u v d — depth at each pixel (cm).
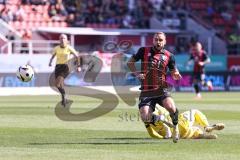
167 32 12850
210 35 13300
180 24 13375
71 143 3544
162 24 13225
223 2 14638
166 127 3741
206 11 14238
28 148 3309
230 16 14400
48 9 12812
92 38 12000
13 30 11644
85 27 12875
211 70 12419
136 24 13225
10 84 10044
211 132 3947
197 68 9056
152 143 3559
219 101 8025
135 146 3422
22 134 4006
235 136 3959
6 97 8931
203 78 9069
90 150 3241
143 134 4056
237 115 5731
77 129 4369
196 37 13200
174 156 3028
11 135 3941
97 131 4241
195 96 9462
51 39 11981
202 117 3806
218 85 11838
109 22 13100
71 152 3158
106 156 3017
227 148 3347
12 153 3109
